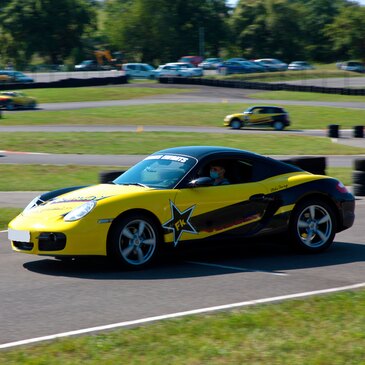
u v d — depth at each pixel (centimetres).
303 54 17138
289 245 1348
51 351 730
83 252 1155
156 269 1206
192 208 1231
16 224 1213
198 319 853
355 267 1227
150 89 9331
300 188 1330
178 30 16700
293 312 879
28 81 10444
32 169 3188
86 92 8994
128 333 792
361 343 745
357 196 2312
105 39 18088
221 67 12450
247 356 705
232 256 1331
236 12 17362
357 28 15125
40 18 16225
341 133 5800
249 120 6056
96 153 4128
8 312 927
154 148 4375
